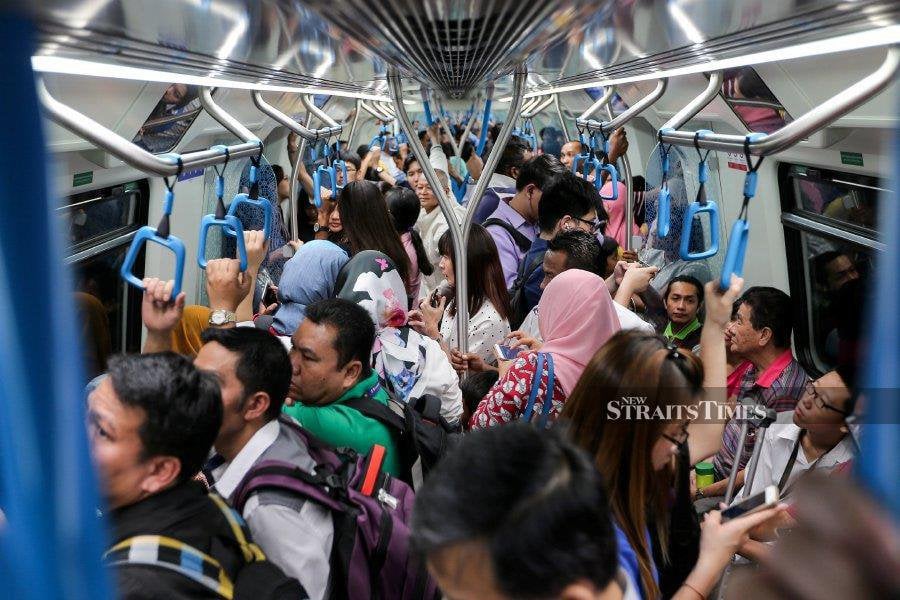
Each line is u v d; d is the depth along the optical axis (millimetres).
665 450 1535
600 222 4523
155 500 1404
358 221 3580
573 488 844
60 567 615
